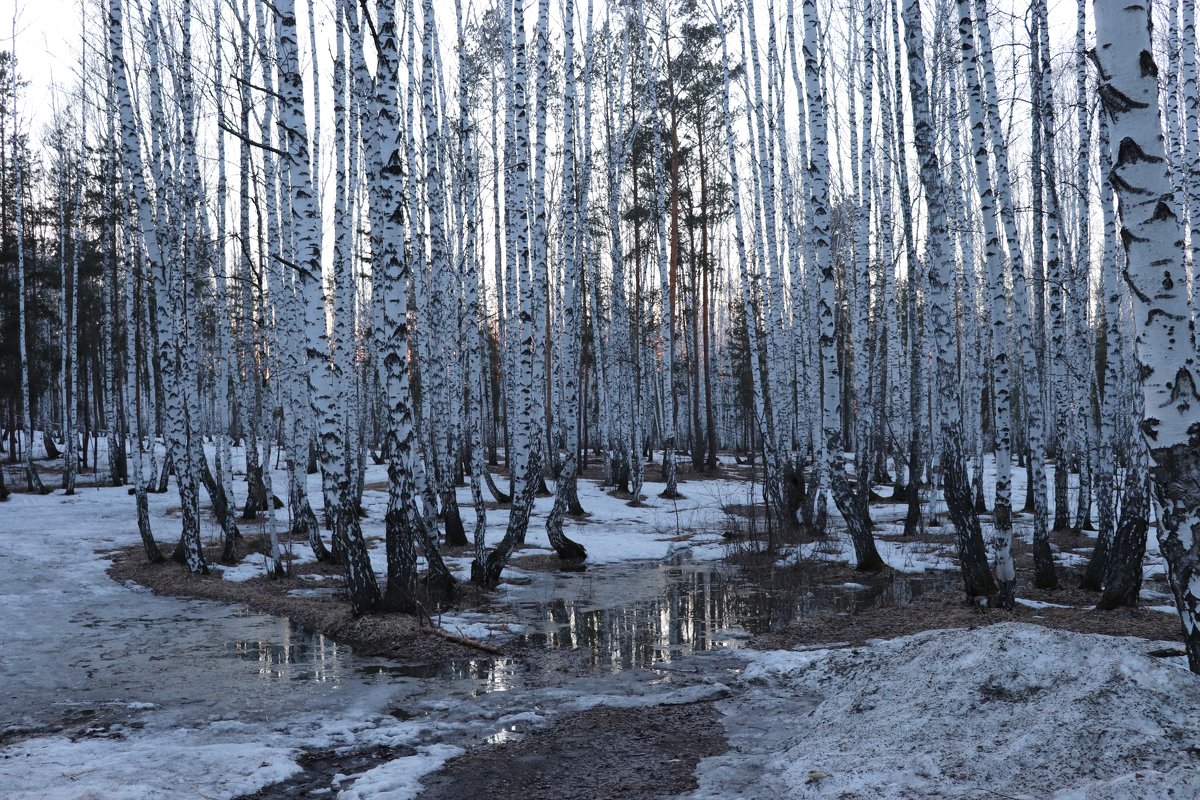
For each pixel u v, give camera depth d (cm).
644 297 3978
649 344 4094
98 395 4159
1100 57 492
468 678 818
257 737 637
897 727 525
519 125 1439
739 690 749
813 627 1031
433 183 1656
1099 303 2811
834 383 1467
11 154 3434
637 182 3344
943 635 681
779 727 625
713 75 2956
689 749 581
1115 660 514
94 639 1012
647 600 1273
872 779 451
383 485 2967
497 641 989
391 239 1071
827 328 1459
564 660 890
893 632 976
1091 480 1881
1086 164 1753
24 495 2697
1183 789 372
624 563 1697
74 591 1342
